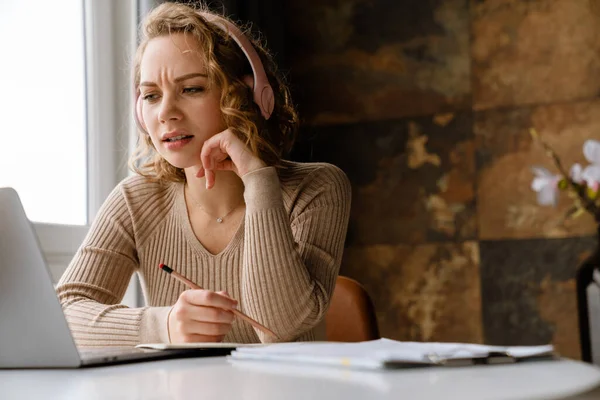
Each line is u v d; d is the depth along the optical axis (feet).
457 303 10.05
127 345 4.07
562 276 9.62
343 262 10.50
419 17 10.38
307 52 10.82
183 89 4.87
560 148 9.69
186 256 5.12
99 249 5.14
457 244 10.09
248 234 4.49
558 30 9.76
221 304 3.74
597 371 2.38
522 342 9.78
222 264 5.02
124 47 8.30
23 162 7.35
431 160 10.25
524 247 9.80
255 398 1.87
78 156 8.01
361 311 5.57
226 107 4.85
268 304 4.39
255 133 4.90
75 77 8.00
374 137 10.50
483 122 10.05
